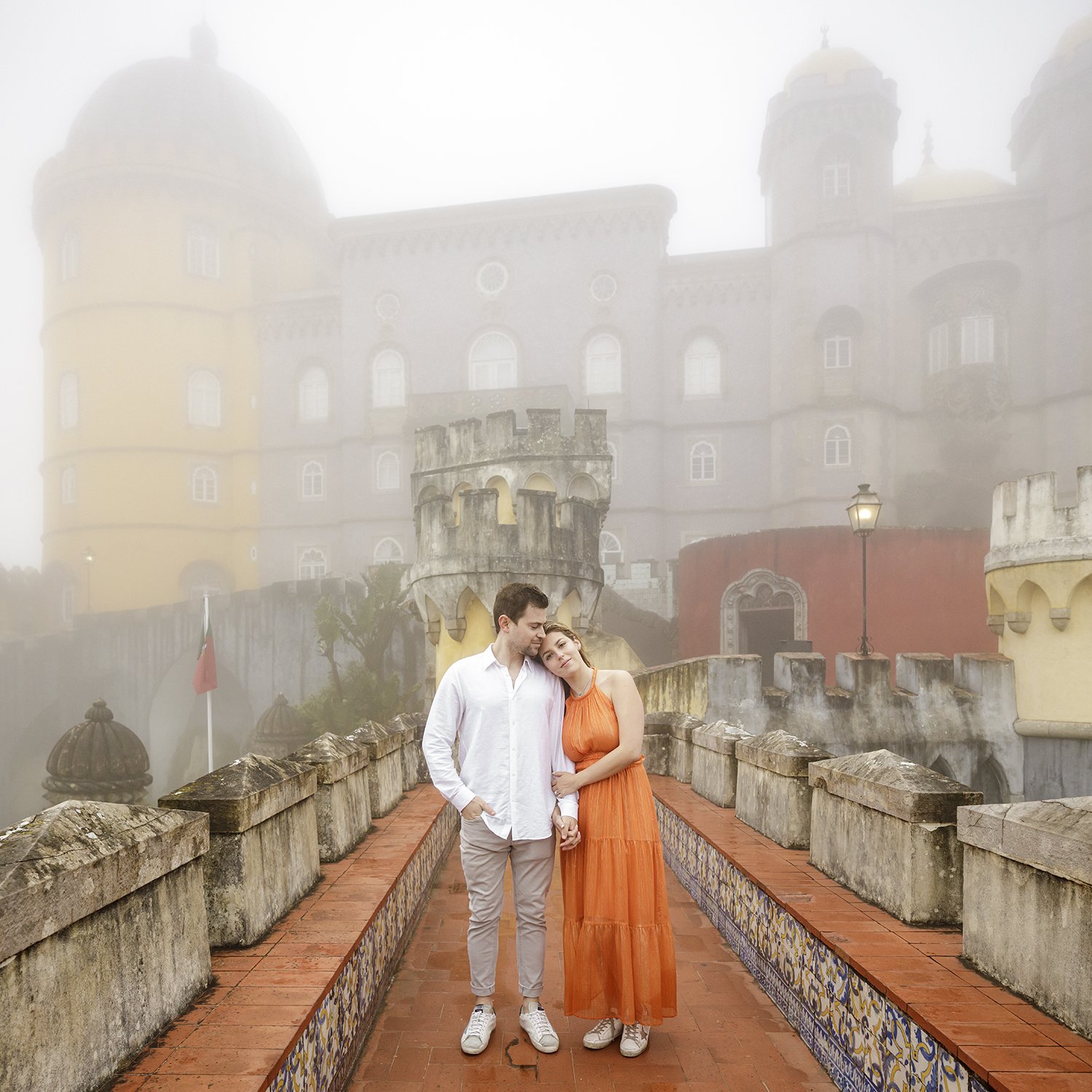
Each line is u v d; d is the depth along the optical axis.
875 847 3.45
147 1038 2.19
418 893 4.87
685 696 14.70
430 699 13.02
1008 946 2.50
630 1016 3.00
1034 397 38.50
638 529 40.12
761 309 41.31
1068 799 2.39
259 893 3.09
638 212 41.94
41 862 1.84
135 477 44.53
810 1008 3.16
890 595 21.98
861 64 40.09
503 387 42.31
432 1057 3.07
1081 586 13.22
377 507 42.56
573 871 3.16
